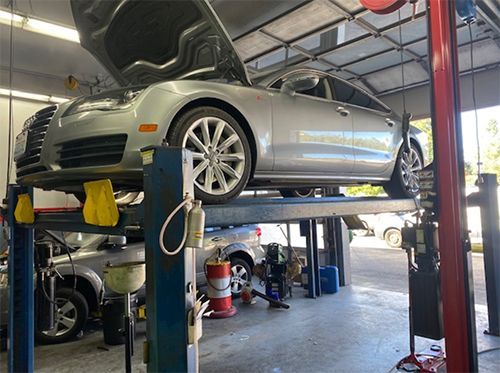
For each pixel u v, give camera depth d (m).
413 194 4.52
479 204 4.20
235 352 3.87
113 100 2.49
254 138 2.87
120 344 4.20
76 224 2.24
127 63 3.58
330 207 2.74
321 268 6.35
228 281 5.20
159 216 1.42
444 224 2.10
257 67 6.62
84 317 4.40
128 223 1.65
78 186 2.74
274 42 5.44
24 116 7.68
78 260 4.46
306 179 3.37
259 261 6.42
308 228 6.03
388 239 11.38
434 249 2.18
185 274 1.45
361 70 6.86
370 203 3.18
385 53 6.12
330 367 3.47
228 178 2.66
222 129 2.61
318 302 5.67
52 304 3.19
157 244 1.41
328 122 3.53
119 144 2.34
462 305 2.04
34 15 5.16
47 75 7.65
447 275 2.08
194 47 3.01
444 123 2.11
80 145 2.46
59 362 3.75
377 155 4.06
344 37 5.62
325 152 3.45
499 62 6.27
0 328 3.94
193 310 1.46
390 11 2.45
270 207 2.25
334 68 6.71
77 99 2.66
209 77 3.14
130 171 2.30
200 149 2.49
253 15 4.83
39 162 2.59
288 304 5.59
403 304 5.45
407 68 6.77
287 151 3.11
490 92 6.45
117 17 3.03
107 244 4.72
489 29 5.26
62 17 5.32
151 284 1.41
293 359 3.66
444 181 2.10
